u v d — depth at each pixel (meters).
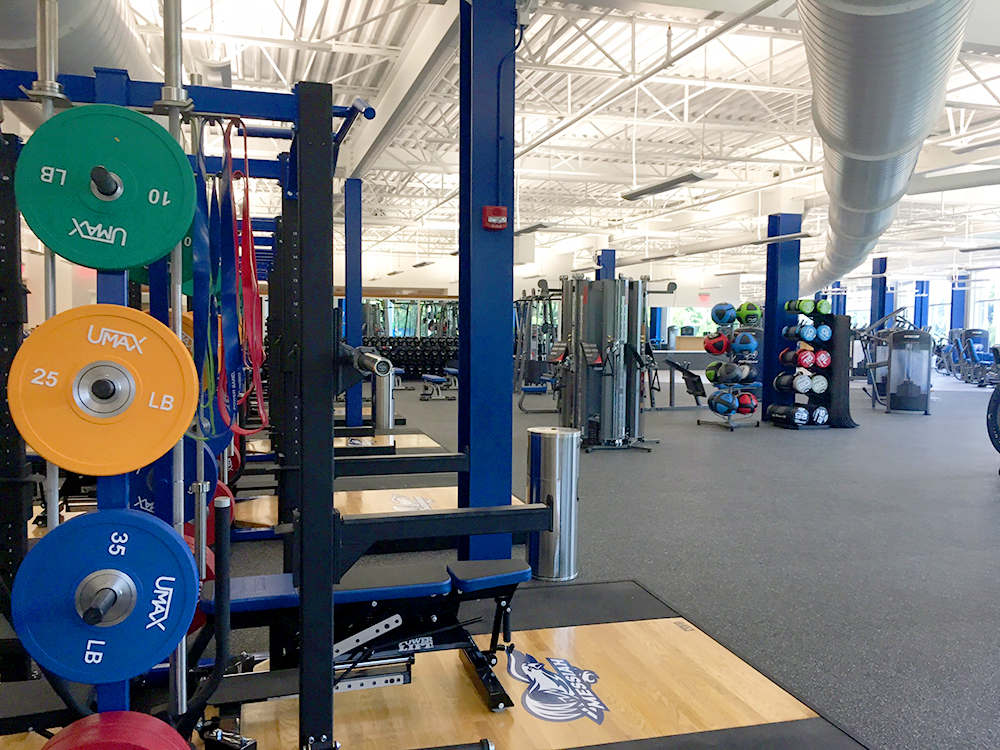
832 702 2.21
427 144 9.12
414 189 12.29
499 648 2.28
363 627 2.04
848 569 3.46
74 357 1.36
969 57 5.73
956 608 2.98
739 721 2.06
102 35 3.15
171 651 1.47
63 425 1.36
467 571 2.13
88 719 1.44
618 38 6.23
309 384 1.61
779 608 2.96
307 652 1.66
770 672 2.39
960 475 5.77
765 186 9.52
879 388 12.12
